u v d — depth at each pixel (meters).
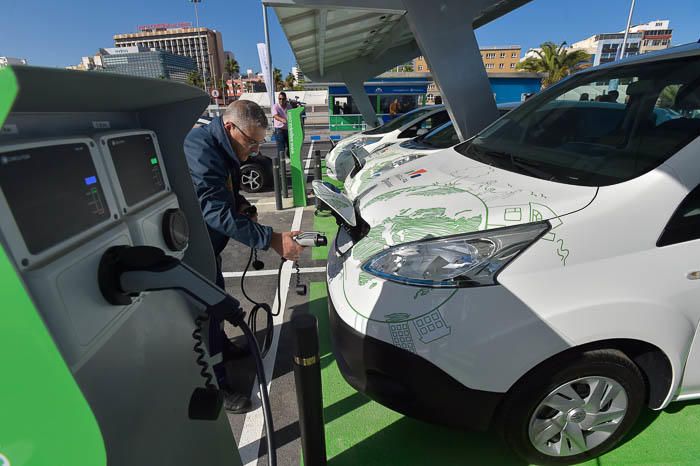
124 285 0.92
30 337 0.69
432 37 3.71
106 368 0.91
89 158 0.89
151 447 1.06
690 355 1.68
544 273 1.53
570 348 1.55
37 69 0.61
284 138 10.23
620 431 1.79
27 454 0.77
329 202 2.18
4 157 0.66
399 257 1.73
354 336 1.73
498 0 3.75
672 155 1.69
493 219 1.69
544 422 1.69
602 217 1.57
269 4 3.79
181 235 1.25
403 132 6.76
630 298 1.54
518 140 2.56
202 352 1.22
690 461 1.85
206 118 8.04
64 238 0.79
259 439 2.11
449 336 1.55
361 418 2.18
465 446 1.98
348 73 9.67
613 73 2.43
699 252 1.58
